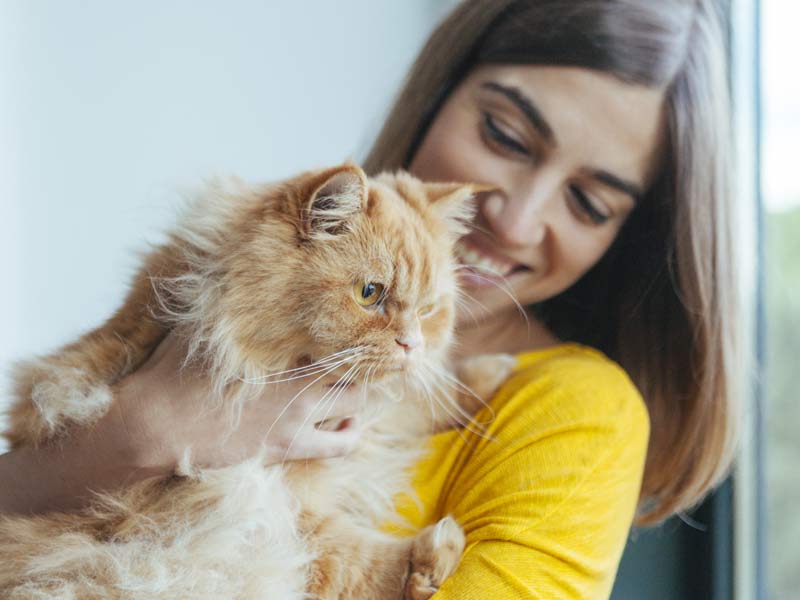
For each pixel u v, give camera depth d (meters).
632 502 1.27
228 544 1.13
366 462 1.35
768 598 2.02
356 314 1.16
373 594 1.16
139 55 2.67
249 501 1.16
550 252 1.52
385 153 1.77
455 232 1.42
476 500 1.21
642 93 1.43
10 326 2.55
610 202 1.50
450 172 1.54
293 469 1.25
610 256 1.73
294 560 1.16
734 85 1.96
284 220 1.16
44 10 2.53
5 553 1.12
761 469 2.03
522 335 1.68
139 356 1.26
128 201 2.68
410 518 1.31
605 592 1.19
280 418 1.19
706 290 1.57
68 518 1.16
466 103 1.54
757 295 2.00
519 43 1.49
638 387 1.71
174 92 2.72
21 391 1.26
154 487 1.18
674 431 1.66
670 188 1.54
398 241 1.19
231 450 1.18
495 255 1.52
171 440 1.15
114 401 1.16
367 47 2.99
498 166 1.49
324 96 2.94
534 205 1.45
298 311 1.14
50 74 2.57
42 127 2.57
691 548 2.07
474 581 1.06
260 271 1.13
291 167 2.91
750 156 1.97
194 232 1.19
